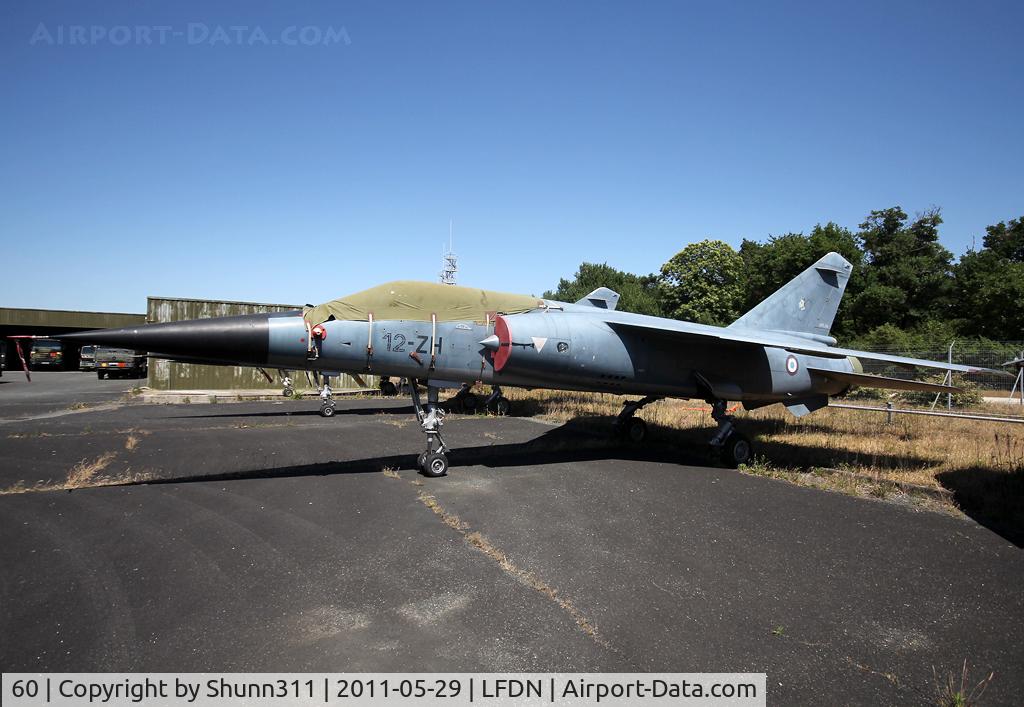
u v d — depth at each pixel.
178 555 4.94
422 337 7.96
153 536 5.41
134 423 13.08
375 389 22.53
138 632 3.66
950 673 3.45
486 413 16.31
